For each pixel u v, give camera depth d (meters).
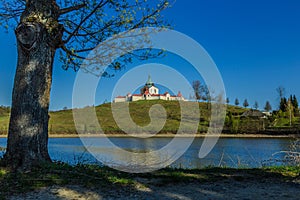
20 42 6.66
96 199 4.84
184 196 5.12
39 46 6.83
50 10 7.07
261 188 5.77
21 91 6.71
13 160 6.40
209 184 6.04
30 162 6.46
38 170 6.30
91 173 6.45
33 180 5.64
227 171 7.56
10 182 5.48
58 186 5.43
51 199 4.74
